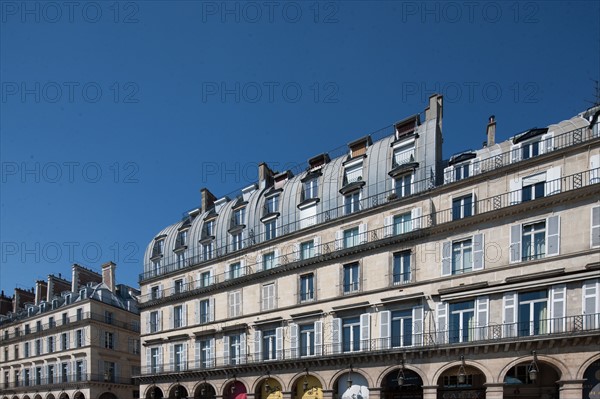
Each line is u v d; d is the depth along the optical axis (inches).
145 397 1519.4
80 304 1978.3
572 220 854.5
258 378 1239.5
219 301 1412.4
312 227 1232.2
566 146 881.5
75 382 1881.2
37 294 2365.9
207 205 1695.4
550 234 873.5
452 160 1080.8
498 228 940.6
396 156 1170.6
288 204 1334.9
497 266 922.7
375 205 1123.9
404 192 1116.5
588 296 812.6
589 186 826.8
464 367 919.0
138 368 2119.8
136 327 2153.1
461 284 958.4
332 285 1162.6
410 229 1070.4
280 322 1241.4
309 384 1153.4
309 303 1190.3
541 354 832.9
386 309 1061.1
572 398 788.6
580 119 949.8
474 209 977.5
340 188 1227.2
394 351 995.9
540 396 923.4
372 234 1122.7
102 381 1900.8
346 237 1182.9
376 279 1088.2
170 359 1501.0
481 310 924.0
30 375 2149.4
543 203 880.9
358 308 1098.1
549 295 854.5
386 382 1056.8
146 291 1664.6
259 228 1391.5
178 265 1590.8
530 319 872.9
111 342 2004.2
